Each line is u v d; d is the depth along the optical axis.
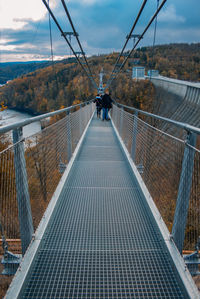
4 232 1.43
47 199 2.18
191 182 1.52
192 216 1.52
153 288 1.32
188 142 1.52
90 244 1.72
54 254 1.60
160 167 2.13
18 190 1.53
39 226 1.81
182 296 1.27
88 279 1.39
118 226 1.97
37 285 1.34
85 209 2.25
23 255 1.60
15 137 1.50
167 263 1.52
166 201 1.93
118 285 1.35
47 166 2.19
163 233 1.74
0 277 1.67
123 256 1.59
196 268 1.76
